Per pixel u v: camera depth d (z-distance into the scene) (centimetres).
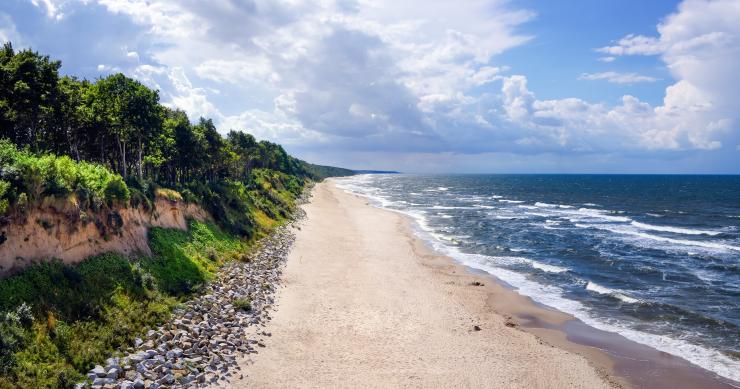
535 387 1820
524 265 3978
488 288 3231
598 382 1883
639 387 1853
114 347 1708
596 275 3631
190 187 4069
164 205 3209
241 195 5300
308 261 3669
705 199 11594
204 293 2452
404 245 4766
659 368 2016
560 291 3194
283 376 1742
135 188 2991
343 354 1992
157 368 1599
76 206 2116
